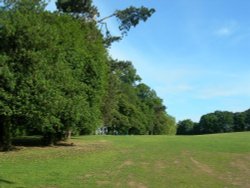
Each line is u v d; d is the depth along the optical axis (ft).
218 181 61.87
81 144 125.70
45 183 54.34
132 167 72.64
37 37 89.20
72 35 112.78
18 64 88.99
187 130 527.81
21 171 62.80
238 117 500.33
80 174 62.75
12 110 90.17
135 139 158.51
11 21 88.58
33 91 90.89
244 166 79.51
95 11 158.30
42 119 95.35
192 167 75.61
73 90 107.04
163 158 88.07
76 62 112.37
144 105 371.35
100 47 127.13
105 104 192.54
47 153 92.38
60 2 156.97
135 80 370.53
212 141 142.92
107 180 58.70
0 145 100.58
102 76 124.36
